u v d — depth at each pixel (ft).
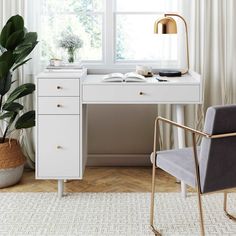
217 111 7.10
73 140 10.77
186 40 12.15
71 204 10.37
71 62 12.04
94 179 12.25
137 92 10.67
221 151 7.39
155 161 8.89
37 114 10.69
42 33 12.87
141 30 13.46
